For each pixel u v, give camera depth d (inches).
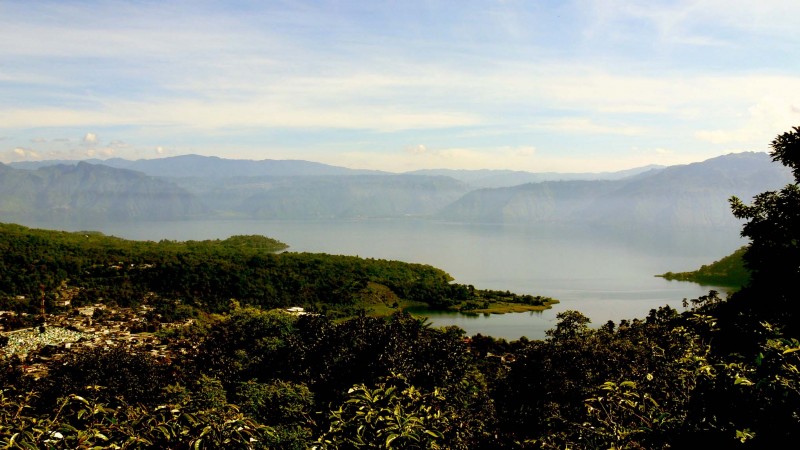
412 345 1059.3
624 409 358.3
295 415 754.8
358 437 308.7
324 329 1321.4
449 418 462.0
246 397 837.2
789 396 244.4
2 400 292.7
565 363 959.6
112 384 1162.6
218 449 289.6
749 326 532.1
